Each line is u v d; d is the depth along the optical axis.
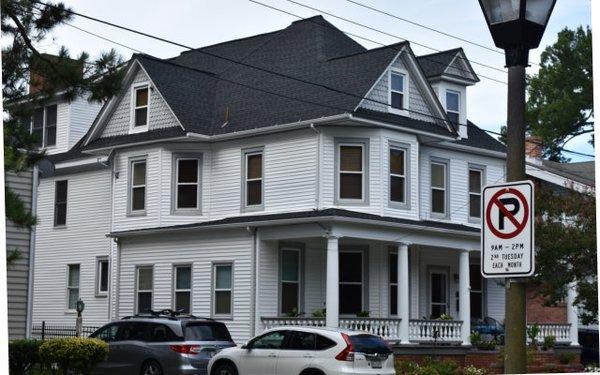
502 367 28.78
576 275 23.53
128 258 33.59
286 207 30.72
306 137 30.61
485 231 8.12
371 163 30.28
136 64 34.19
